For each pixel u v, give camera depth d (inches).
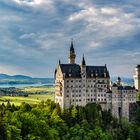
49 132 7111.2
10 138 6038.4
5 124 6289.4
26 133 6737.2
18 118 6948.8
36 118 7263.8
